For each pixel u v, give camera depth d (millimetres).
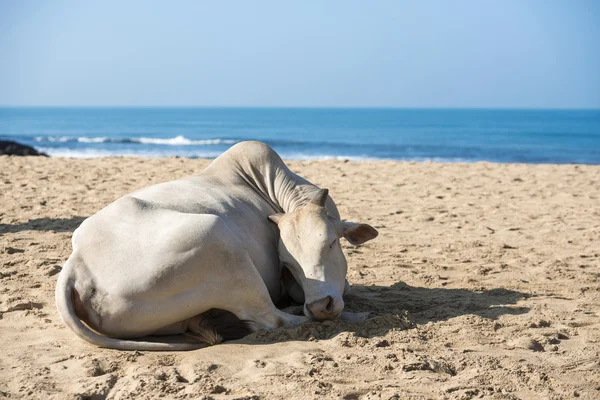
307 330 4691
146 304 4344
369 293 5973
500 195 12984
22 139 53594
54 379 3959
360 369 4113
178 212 4621
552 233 9211
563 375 4098
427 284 6379
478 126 97500
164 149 39969
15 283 6031
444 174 16453
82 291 4371
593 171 17453
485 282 6469
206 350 4445
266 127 92375
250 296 4590
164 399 3678
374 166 18281
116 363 4191
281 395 3736
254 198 5422
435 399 3705
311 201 5129
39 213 9750
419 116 165875
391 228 9453
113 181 13672
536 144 52969
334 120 128500
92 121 120688
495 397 3730
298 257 4898
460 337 4723
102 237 4488
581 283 6418
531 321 5070
